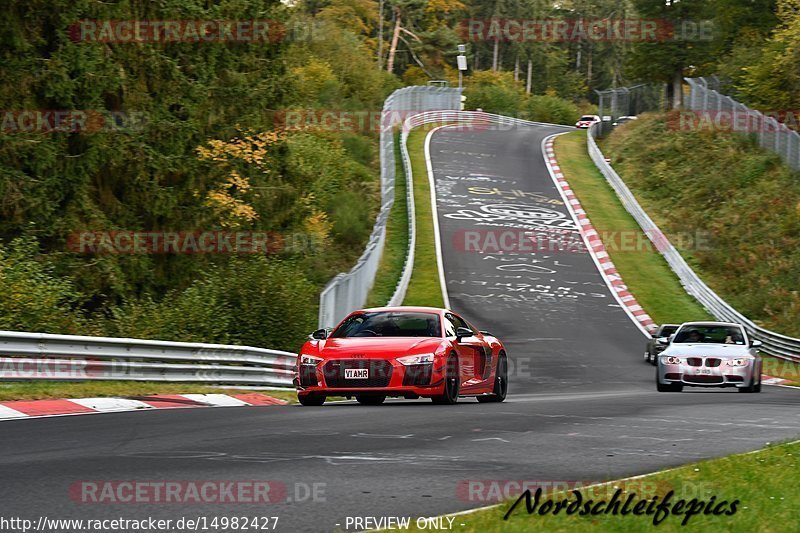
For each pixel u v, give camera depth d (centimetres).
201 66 9950
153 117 9175
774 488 2291
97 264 8362
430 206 15738
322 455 2725
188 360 5534
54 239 8338
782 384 8512
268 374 6225
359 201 14675
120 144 8650
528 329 10288
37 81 8088
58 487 2209
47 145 8056
